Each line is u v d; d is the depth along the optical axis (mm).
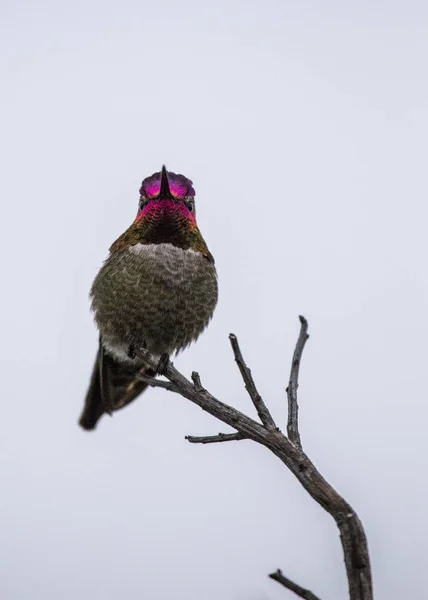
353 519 3883
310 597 3527
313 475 4223
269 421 4648
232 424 4797
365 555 3805
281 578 3586
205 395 4969
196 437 4812
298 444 4668
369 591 3752
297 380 4953
